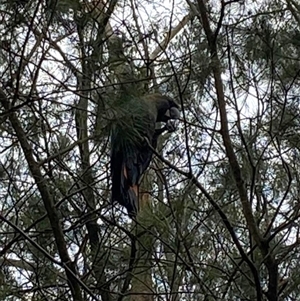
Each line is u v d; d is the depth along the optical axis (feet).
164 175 14.37
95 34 13.14
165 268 14.80
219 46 15.25
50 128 15.10
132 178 13.97
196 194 15.48
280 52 15.35
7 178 15.80
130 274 15.01
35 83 13.05
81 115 14.35
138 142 13.52
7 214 15.48
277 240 16.02
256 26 15.21
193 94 14.97
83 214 16.25
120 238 16.02
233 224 16.02
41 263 16.35
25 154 14.93
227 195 16.20
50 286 15.48
